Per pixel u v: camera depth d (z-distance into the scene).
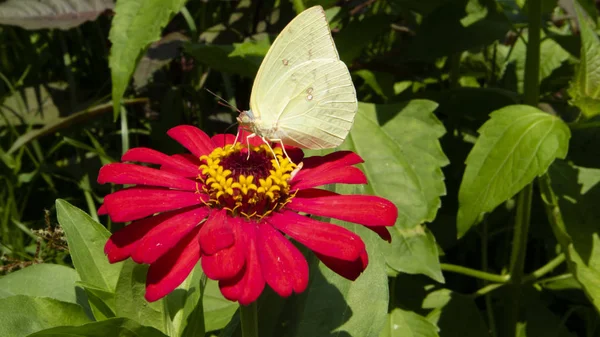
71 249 0.16
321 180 0.15
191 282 0.16
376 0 0.31
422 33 0.27
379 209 0.13
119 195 0.13
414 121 0.23
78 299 0.17
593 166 0.24
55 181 0.28
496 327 0.25
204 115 0.30
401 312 0.22
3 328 0.14
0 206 0.25
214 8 0.32
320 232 0.13
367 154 0.23
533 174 0.19
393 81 0.28
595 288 0.20
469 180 0.20
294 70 0.16
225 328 0.17
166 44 0.29
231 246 0.12
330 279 0.17
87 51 0.31
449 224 0.27
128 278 0.14
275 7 0.31
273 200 0.14
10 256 0.23
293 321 0.16
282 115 0.17
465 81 0.33
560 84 0.30
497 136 0.20
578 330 0.25
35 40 0.32
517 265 0.23
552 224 0.21
